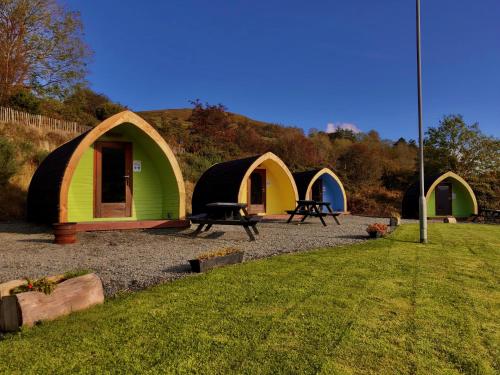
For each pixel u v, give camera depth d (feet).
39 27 85.66
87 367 8.57
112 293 14.35
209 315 11.84
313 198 67.15
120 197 37.29
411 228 40.96
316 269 18.52
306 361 9.02
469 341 10.41
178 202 37.27
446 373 8.71
